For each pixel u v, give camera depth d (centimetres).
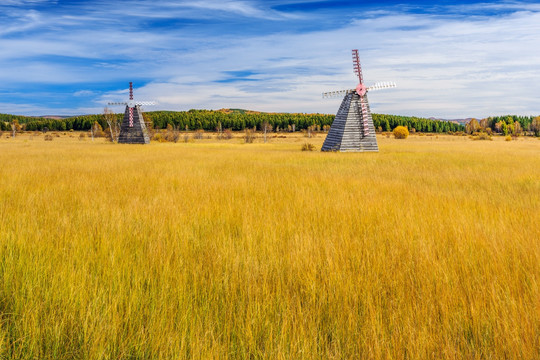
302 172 1714
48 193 1027
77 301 365
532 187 1263
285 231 642
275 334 317
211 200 945
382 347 295
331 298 371
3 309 365
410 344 296
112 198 966
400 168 1973
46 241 555
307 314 342
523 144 5866
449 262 474
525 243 543
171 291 387
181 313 344
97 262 475
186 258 493
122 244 552
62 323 320
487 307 357
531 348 290
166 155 2850
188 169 1788
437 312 351
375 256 492
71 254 497
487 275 428
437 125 16575
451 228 641
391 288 403
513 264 467
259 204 904
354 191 1139
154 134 7919
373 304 366
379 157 2802
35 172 1543
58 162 2083
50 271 438
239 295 390
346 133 3781
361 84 3797
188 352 298
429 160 2508
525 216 761
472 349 299
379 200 945
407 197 1012
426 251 497
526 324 319
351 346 303
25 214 733
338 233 620
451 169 1908
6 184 1182
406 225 670
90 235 581
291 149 4400
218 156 2761
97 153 3027
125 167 1850
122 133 6031
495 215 762
